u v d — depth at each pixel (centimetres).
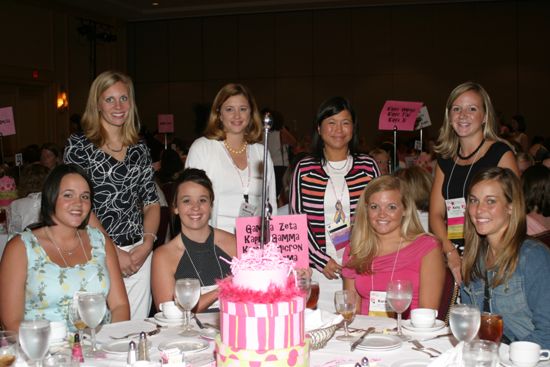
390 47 1317
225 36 1405
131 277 346
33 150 768
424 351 211
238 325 161
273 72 1382
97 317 211
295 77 1371
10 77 1130
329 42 1348
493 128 329
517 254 249
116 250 316
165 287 303
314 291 245
